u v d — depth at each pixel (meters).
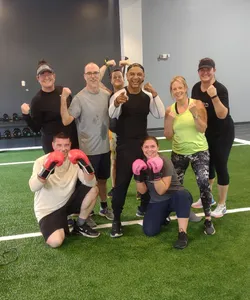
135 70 2.60
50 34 7.32
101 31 7.54
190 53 8.37
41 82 2.90
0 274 2.24
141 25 7.65
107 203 3.58
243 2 8.42
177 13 8.10
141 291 2.04
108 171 3.14
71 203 2.75
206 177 2.78
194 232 2.84
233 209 3.34
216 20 8.34
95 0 7.40
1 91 7.26
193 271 2.24
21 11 7.10
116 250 2.55
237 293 2.00
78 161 2.52
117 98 2.51
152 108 2.73
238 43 8.60
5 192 4.02
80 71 7.59
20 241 2.74
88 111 2.84
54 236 2.58
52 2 7.22
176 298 1.96
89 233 2.79
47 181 2.61
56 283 2.14
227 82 8.72
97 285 2.11
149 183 2.70
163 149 6.27
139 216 3.23
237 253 2.47
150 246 2.61
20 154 6.32
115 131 2.79
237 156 5.59
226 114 2.76
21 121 7.33
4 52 7.14
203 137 2.86
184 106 2.75
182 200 2.65
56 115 2.93
